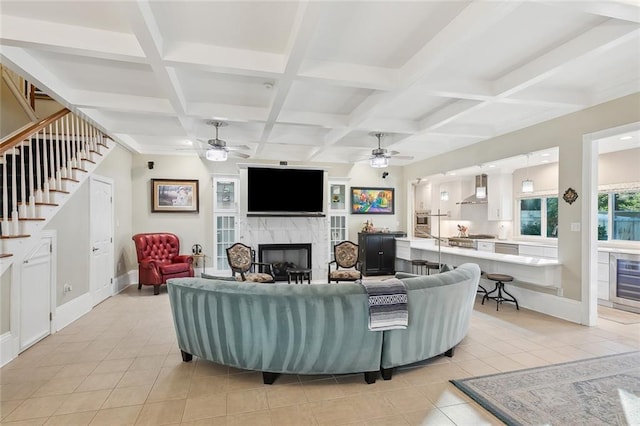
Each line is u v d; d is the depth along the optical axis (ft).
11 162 14.03
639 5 6.64
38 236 11.41
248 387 8.64
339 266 19.70
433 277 9.72
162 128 16.60
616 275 16.05
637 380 8.82
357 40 8.82
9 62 9.05
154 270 18.62
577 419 7.15
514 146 16.66
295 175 21.25
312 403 7.89
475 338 11.95
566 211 14.06
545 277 14.14
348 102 13.61
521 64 10.21
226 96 12.85
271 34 8.50
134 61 8.86
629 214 17.31
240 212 21.07
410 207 26.81
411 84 10.27
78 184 13.99
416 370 9.52
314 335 8.54
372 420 7.23
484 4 6.89
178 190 22.77
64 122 14.67
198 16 7.71
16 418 7.27
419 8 7.44
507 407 7.59
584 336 12.12
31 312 11.37
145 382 8.87
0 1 7.18
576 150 13.61
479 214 26.05
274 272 21.33
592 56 8.68
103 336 12.29
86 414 7.43
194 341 9.62
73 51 8.33
